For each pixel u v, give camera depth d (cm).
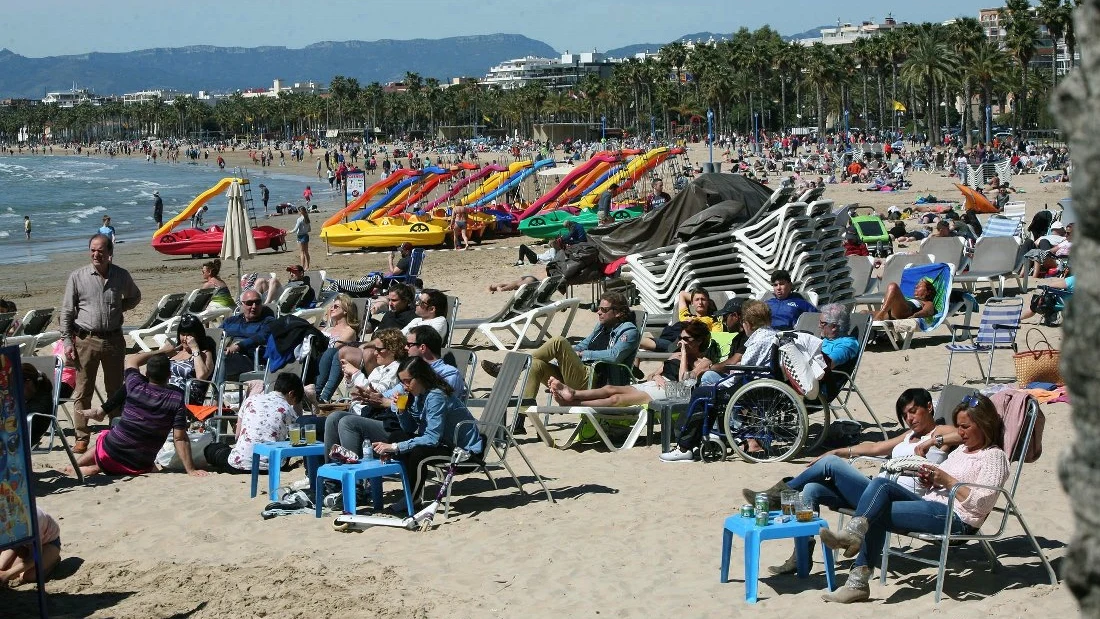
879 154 6925
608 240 1992
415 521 782
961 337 1465
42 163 18300
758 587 639
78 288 1073
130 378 988
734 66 13575
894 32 11694
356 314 1249
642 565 686
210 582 683
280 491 891
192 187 9925
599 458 973
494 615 611
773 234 1588
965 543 684
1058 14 8444
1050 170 5569
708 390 939
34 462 1034
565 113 18288
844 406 1004
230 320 1270
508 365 865
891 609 591
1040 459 878
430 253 3319
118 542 786
